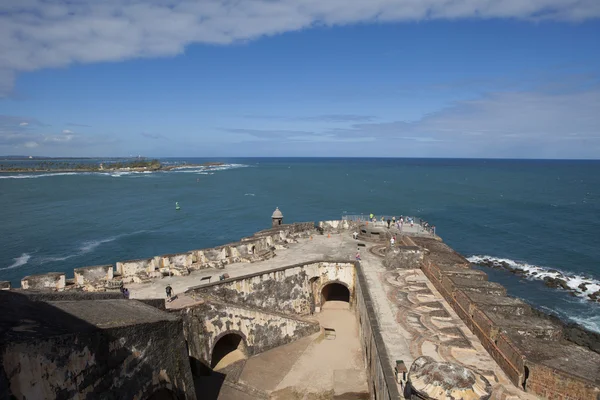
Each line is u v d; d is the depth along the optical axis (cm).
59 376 1357
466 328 2594
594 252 7356
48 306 1691
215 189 16462
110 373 1600
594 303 5309
